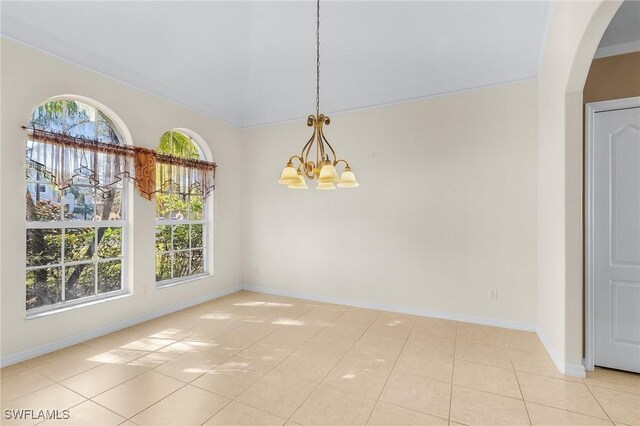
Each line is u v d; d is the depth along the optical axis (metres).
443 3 3.11
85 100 3.26
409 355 2.88
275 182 5.05
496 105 3.63
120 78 3.50
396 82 4.01
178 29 3.44
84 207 3.33
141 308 3.75
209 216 4.81
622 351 2.56
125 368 2.62
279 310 4.21
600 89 2.70
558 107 2.62
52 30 2.87
